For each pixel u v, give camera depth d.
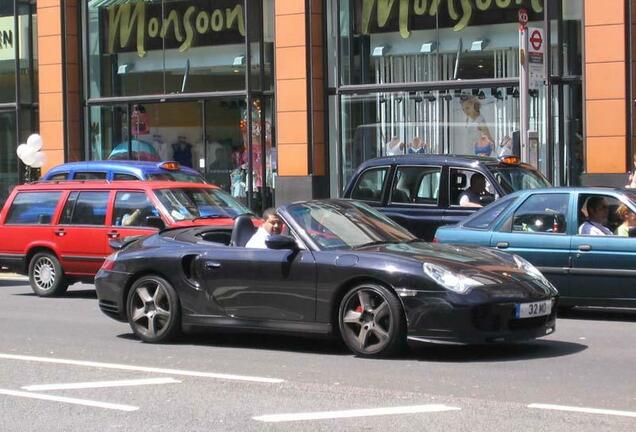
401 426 7.74
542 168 23.41
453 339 10.08
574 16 23.17
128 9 30.23
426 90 25.11
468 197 15.53
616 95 22.08
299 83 26.25
